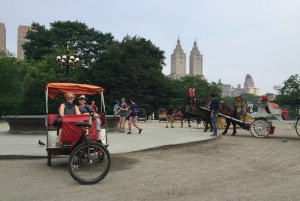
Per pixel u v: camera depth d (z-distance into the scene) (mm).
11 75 50875
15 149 10148
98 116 8148
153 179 6504
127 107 17375
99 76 48625
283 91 56406
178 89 63750
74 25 55688
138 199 5066
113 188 5758
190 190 5645
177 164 8234
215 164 8250
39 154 9180
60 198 5113
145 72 50562
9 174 6949
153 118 48500
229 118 16422
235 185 6023
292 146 11992
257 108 15711
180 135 14938
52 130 7875
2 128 21688
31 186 5891
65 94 8273
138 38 56594
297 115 15828
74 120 6867
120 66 49875
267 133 15133
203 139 12969
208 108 17281
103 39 58938
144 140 12734
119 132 16750
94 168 7074
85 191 5547
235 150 10875
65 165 8016
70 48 51938
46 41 54250
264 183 6195
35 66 48188
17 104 42094
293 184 6121
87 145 6285
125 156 9484
